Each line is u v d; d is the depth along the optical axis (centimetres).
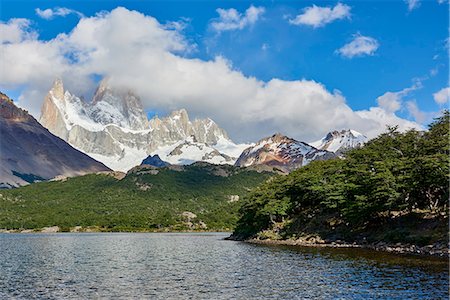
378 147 14462
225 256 10544
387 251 9956
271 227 16938
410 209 11731
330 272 6981
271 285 6081
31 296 5597
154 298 5434
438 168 10550
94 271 7950
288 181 16988
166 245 15500
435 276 6284
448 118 13675
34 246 15250
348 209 12300
